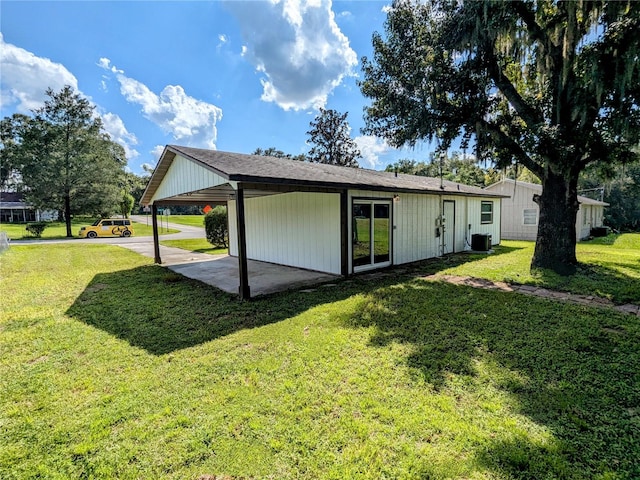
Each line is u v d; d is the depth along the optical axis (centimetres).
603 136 629
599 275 688
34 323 470
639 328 398
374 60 806
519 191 1708
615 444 206
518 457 196
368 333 401
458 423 229
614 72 560
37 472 199
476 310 480
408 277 743
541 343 360
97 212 2647
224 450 212
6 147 2780
